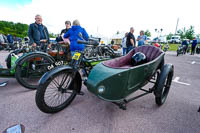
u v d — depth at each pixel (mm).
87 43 2014
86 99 2324
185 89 3021
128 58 2549
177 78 3936
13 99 2193
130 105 2172
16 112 1827
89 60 2266
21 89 2635
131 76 1593
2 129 1492
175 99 2475
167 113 1975
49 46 3330
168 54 11109
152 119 1810
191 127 1676
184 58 8578
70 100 2061
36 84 2865
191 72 4742
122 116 1852
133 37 5574
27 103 2082
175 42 31969
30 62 2697
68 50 3445
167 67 2035
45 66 2820
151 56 2469
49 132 1485
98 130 1550
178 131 1595
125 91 1668
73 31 3045
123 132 1537
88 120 1730
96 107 2064
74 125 1621
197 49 12984
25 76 2605
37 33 3402
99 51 3225
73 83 2066
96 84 1440
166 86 2266
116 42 22359
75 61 2021
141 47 2660
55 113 1857
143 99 2408
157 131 1579
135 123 1709
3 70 2543
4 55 6836
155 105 2203
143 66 1675
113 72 1482
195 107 2188
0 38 9039
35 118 1724
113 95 1603
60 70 1731
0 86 2752
